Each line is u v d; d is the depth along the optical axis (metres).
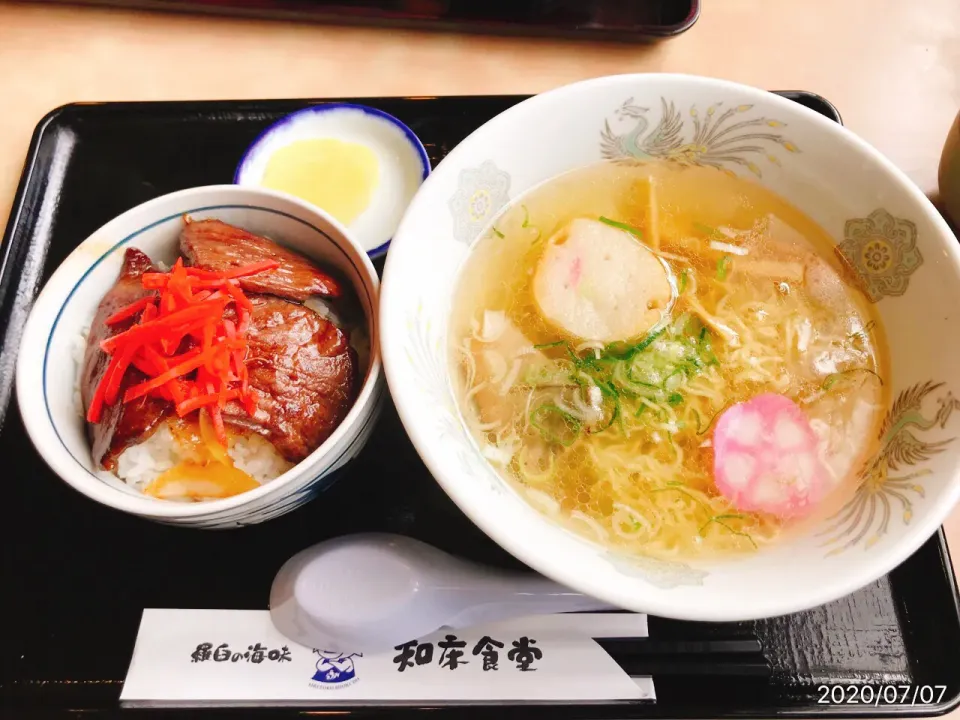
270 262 0.31
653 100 0.32
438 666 0.29
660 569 0.26
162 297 0.29
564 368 0.31
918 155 0.43
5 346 0.36
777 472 0.29
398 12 0.46
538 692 0.29
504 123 0.31
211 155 0.41
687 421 0.30
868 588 0.31
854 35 0.47
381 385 0.29
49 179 0.40
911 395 0.28
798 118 0.31
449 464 0.26
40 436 0.28
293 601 0.29
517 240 0.34
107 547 0.32
